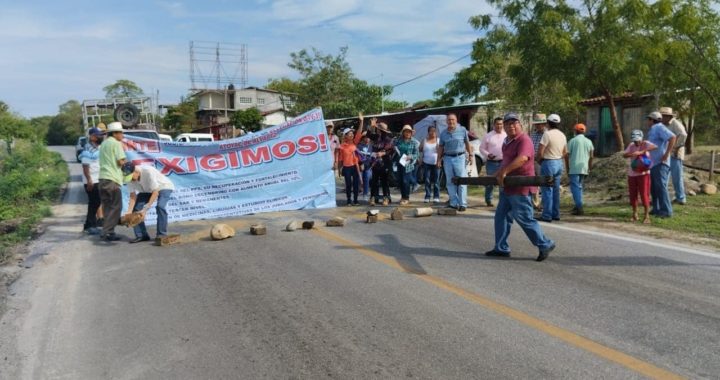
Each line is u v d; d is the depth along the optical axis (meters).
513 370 3.70
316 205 11.71
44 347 4.40
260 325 4.70
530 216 6.45
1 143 34.75
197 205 10.60
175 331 4.63
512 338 4.24
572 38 14.41
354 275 6.11
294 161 11.46
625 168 12.54
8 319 5.09
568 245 7.31
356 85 36.34
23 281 6.33
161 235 8.33
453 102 27.64
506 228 6.76
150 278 6.28
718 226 8.20
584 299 5.11
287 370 3.84
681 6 14.40
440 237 8.12
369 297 5.32
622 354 3.91
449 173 10.66
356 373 3.75
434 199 12.45
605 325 4.46
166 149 10.41
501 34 19.33
